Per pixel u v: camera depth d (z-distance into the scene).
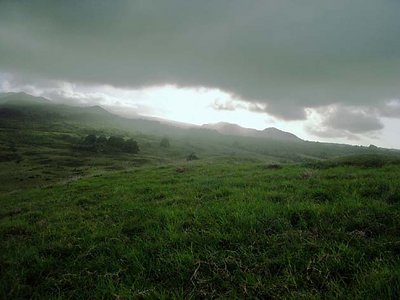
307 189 9.65
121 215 9.09
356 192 8.59
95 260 5.66
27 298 4.58
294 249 5.10
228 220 6.90
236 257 5.08
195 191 12.00
